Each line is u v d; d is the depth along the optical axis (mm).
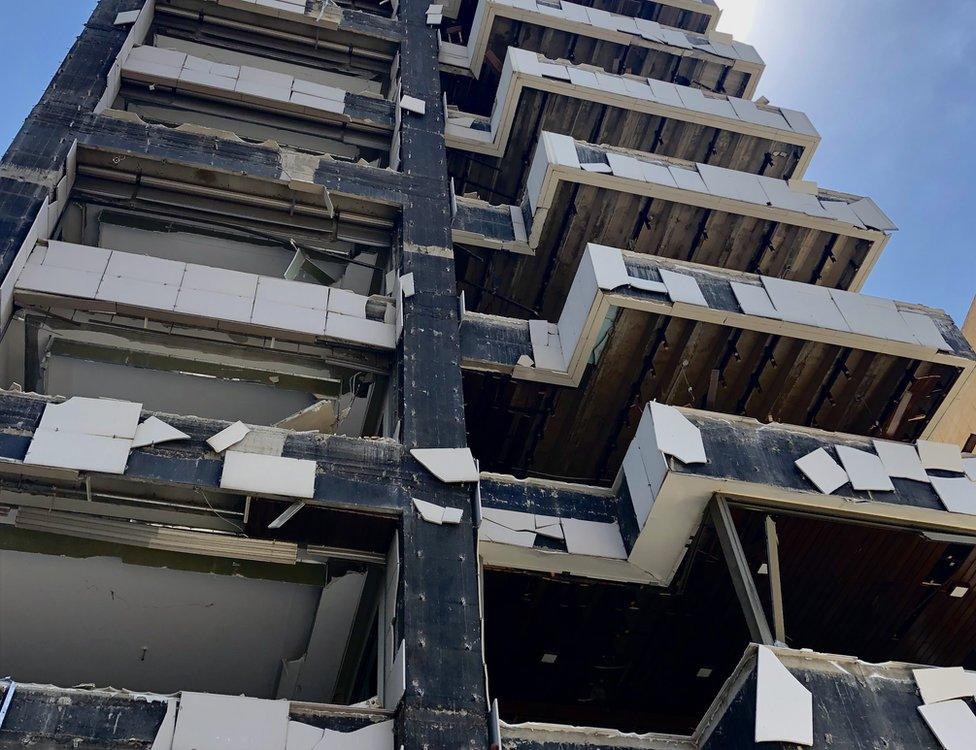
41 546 16172
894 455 19016
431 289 21469
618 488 19875
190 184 22625
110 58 24953
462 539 16078
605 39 34875
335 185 23359
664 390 22375
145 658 18609
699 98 31328
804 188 27438
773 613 16469
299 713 13430
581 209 25719
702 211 26141
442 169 25344
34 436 15555
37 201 20141
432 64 30422
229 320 19609
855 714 14094
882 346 21844
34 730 12273
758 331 21469
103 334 19500
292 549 16469
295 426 18766
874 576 19562
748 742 13805
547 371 21688
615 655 21406
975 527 18500
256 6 29203
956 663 21891
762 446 18594
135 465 15602
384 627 15867
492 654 21359
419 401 18594
